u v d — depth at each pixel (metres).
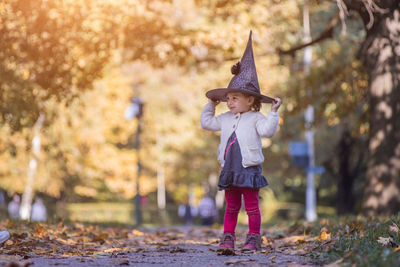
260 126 4.98
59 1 8.89
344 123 20.92
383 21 9.44
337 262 3.77
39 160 21.98
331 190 40.75
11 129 10.36
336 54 14.83
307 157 21.81
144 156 30.44
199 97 26.50
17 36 9.02
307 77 14.41
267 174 30.27
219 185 5.03
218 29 11.70
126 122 23.14
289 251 5.04
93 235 7.25
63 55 9.68
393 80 9.48
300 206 41.06
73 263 4.20
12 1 8.51
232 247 5.14
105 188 42.53
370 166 9.74
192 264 4.19
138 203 20.58
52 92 10.20
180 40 11.50
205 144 28.50
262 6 11.70
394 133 9.46
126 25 10.71
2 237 4.73
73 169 24.22
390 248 4.20
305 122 15.51
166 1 10.95
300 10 13.13
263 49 12.92
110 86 20.44
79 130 21.39
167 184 37.38
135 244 6.55
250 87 5.13
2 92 9.70
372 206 9.55
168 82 27.09
